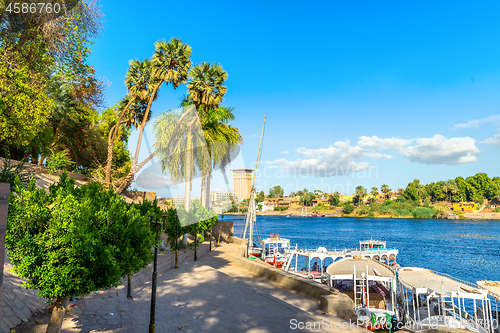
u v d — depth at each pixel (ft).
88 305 22.40
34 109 46.80
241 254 63.36
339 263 79.97
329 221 588.50
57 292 14.58
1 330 15.80
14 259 14.73
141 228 17.43
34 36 47.01
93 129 74.49
